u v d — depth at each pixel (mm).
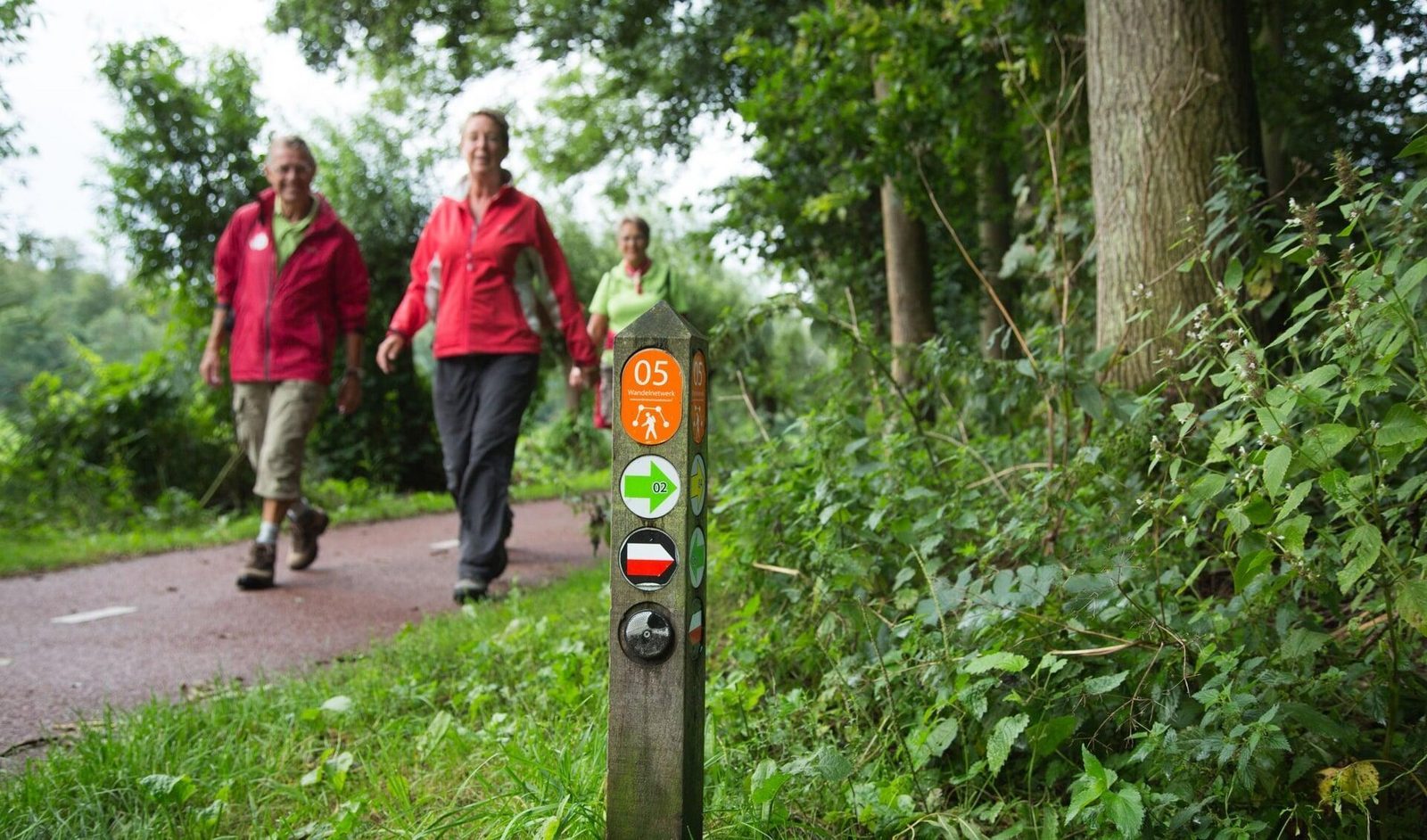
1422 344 2037
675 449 1981
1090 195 5820
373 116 14594
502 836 2172
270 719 3330
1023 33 5703
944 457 4363
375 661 3963
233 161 12328
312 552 6605
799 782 2506
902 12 7281
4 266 10516
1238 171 3686
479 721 3301
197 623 5070
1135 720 2461
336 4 17594
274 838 2475
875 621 2977
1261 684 2297
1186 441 3133
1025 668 2592
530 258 5477
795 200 10523
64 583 6340
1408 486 2133
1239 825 2107
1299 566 2254
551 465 17016
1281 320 4031
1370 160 10438
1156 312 3908
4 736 3400
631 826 2020
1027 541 3123
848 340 3967
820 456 3785
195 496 10742
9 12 8539
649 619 1991
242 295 6012
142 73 11852
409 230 14219
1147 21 4062
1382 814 2188
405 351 13898
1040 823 2352
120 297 19719
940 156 8141
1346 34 9891
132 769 2795
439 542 8094
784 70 8219
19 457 10023
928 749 2461
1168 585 2645
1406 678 2334
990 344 3871
